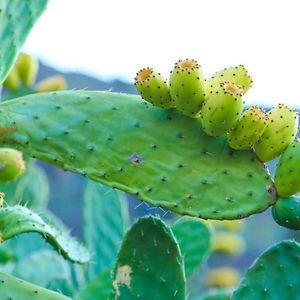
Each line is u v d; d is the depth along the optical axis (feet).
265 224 12.44
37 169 6.98
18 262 5.99
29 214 4.61
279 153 4.42
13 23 4.83
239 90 4.33
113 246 6.31
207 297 5.68
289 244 4.63
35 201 6.91
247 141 4.38
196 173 4.41
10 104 4.57
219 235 9.20
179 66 4.41
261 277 4.64
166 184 4.42
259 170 4.41
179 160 4.44
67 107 4.57
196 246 5.68
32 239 6.57
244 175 4.40
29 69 6.82
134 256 4.51
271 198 4.34
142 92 4.50
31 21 4.90
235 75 4.54
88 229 6.32
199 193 4.39
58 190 11.00
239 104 4.32
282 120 4.39
